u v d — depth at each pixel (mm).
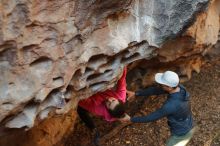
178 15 3697
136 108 5688
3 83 2732
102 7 3100
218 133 5516
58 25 2867
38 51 2836
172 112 4121
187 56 5301
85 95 3564
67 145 4980
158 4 3564
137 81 5551
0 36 2545
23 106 2885
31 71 2854
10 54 2689
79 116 4957
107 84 3678
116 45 3391
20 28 2648
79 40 3105
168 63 5352
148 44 3748
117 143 5238
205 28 5102
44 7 2734
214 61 6570
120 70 3727
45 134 4121
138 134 5387
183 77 5914
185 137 4383
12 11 2564
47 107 3152
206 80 6383
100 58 3418
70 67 3098
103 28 3268
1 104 2738
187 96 4191
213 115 5816
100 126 5281
